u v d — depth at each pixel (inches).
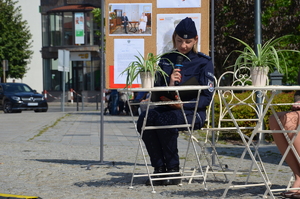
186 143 422.6
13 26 1784.0
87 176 249.3
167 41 290.0
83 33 1824.6
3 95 1048.8
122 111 940.0
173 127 207.3
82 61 1827.0
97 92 1815.9
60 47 1824.6
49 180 237.9
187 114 214.5
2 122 695.7
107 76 294.0
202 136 482.3
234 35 737.0
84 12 1824.6
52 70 1845.5
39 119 769.6
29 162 297.4
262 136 420.5
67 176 249.3
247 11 729.0
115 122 720.3
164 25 289.9
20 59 1797.5
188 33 219.8
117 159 315.6
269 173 255.1
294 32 768.3
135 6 291.6
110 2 293.0
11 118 799.1
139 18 291.3
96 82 1823.3
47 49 1843.0
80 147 386.6
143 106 248.4
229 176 247.4
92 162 299.1
